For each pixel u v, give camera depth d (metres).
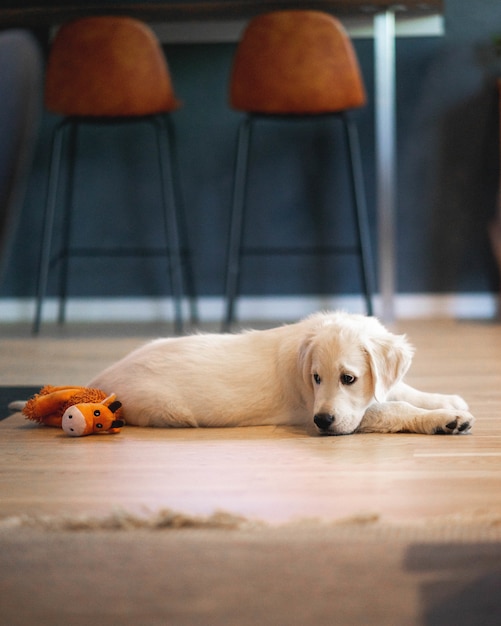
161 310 4.38
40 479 1.65
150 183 4.32
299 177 4.30
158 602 1.07
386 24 3.88
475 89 4.25
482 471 1.65
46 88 3.76
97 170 4.32
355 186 3.86
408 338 3.62
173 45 4.26
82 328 4.11
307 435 1.99
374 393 1.93
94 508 1.45
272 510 1.43
